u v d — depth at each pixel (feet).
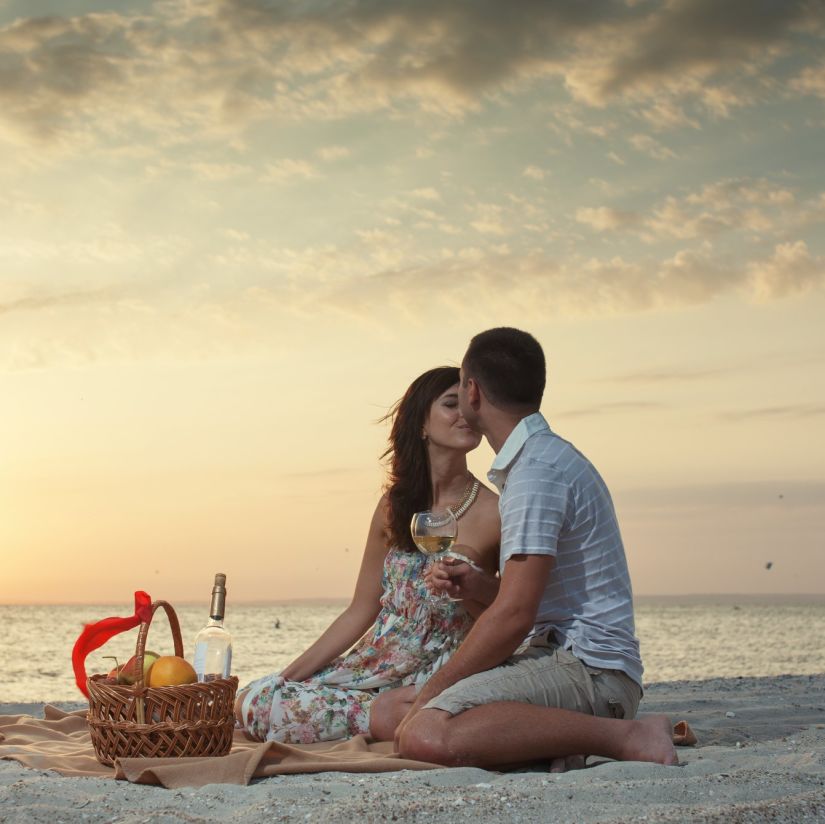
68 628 247.91
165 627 168.45
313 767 10.37
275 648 120.67
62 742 12.70
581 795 8.73
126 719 10.64
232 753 11.33
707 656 104.22
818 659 96.32
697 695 20.16
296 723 12.64
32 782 9.67
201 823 8.17
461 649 10.87
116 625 11.30
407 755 10.65
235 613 499.51
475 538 13.10
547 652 11.08
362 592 13.79
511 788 9.00
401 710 12.52
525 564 10.73
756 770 9.70
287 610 639.35
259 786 9.64
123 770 9.98
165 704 10.65
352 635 13.66
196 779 9.89
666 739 10.34
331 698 12.75
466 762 10.43
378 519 13.69
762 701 18.25
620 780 9.37
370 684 12.92
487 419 11.70
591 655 10.99
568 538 11.12
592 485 11.27
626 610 11.34
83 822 8.36
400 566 13.03
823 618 368.48
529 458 11.15
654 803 8.64
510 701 10.55
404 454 13.15
